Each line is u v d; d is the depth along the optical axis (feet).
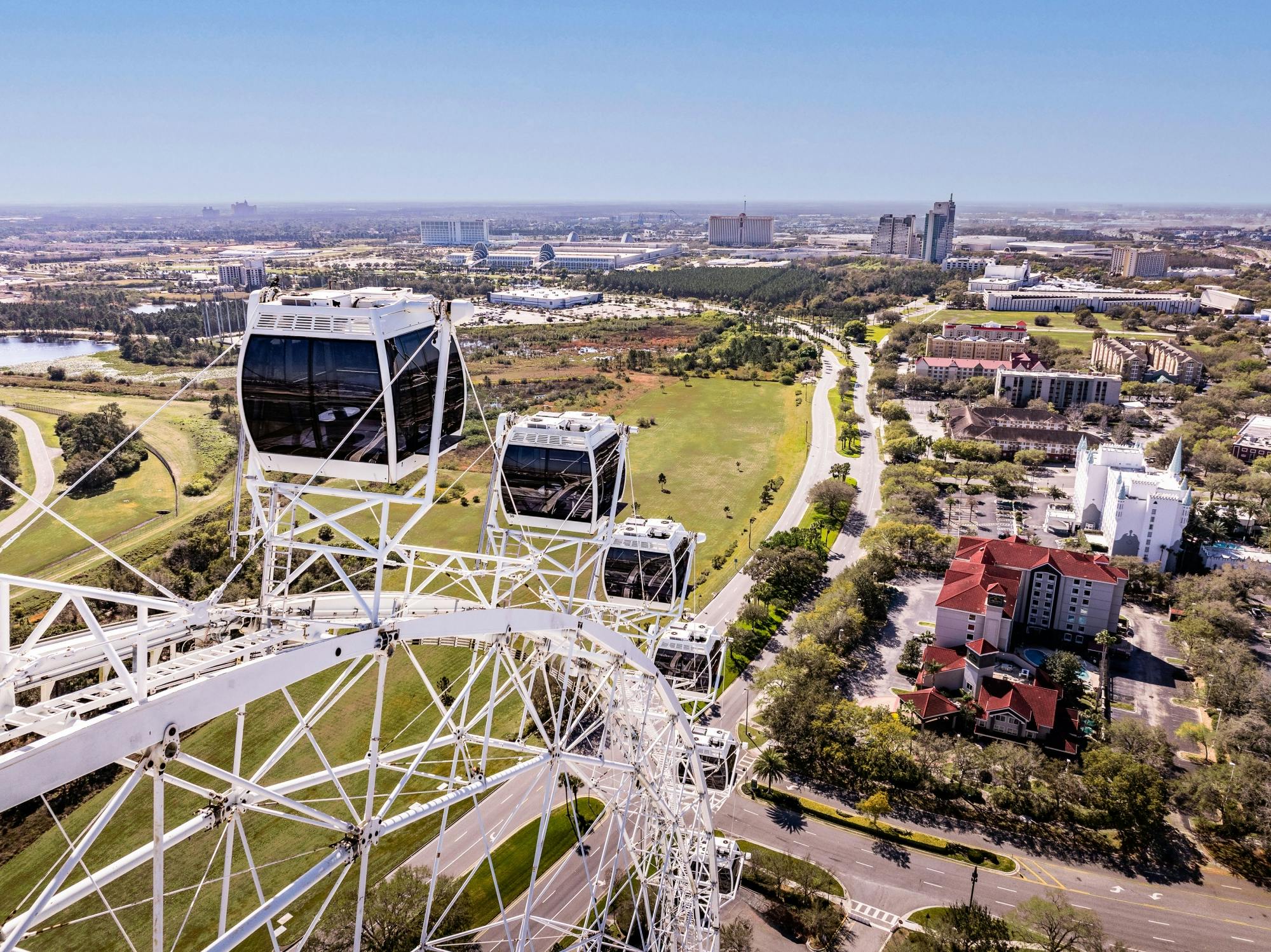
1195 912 319.88
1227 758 398.62
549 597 211.20
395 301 147.64
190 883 300.81
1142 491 605.73
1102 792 359.66
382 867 318.86
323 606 151.43
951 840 352.28
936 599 557.33
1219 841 354.54
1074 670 444.96
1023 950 296.30
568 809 345.92
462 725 167.53
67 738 87.30
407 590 167.73
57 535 593.83
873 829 356.18
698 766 248.93
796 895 321.11
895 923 311.06
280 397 142.31
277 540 147.13
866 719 398.01
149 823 324.60
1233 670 437.58
